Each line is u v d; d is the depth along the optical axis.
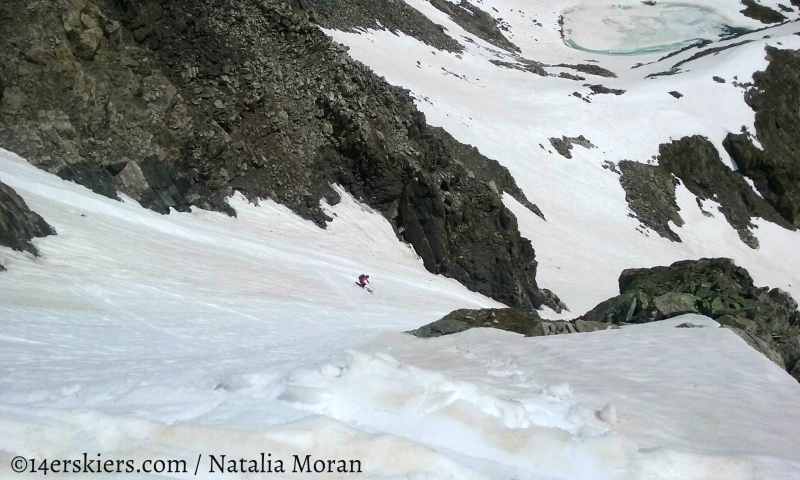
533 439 7.07
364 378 7.58
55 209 22.38
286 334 18.75
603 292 47.19
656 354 14.38
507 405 7.77
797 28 98.38
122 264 20.69
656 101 78.31
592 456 7.02
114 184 27.69
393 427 6.95
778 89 84.31
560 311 43.66
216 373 10.61
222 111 36.81
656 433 8.77
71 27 29.84
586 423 8.35
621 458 7.09
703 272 22.62
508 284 42.16
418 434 6.87
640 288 22.05
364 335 19.39
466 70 79.25
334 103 42.84
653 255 56.50
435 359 14.46
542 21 120.12
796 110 82.81
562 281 47.44
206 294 21.00
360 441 6.23
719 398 11.26
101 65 30.92
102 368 11.12
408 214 42.53
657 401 10.73
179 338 16.00
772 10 123.75
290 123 40.78
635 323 20.52
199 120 34.94
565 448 7.05
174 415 6.91
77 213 23.12
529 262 45.72
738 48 90.19
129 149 29.38
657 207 64.19
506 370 12.46
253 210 34.97
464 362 13.74
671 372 12.91
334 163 42.41
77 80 28.58
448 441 6.84
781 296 22.22
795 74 86.38
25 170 24.38
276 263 29.00
